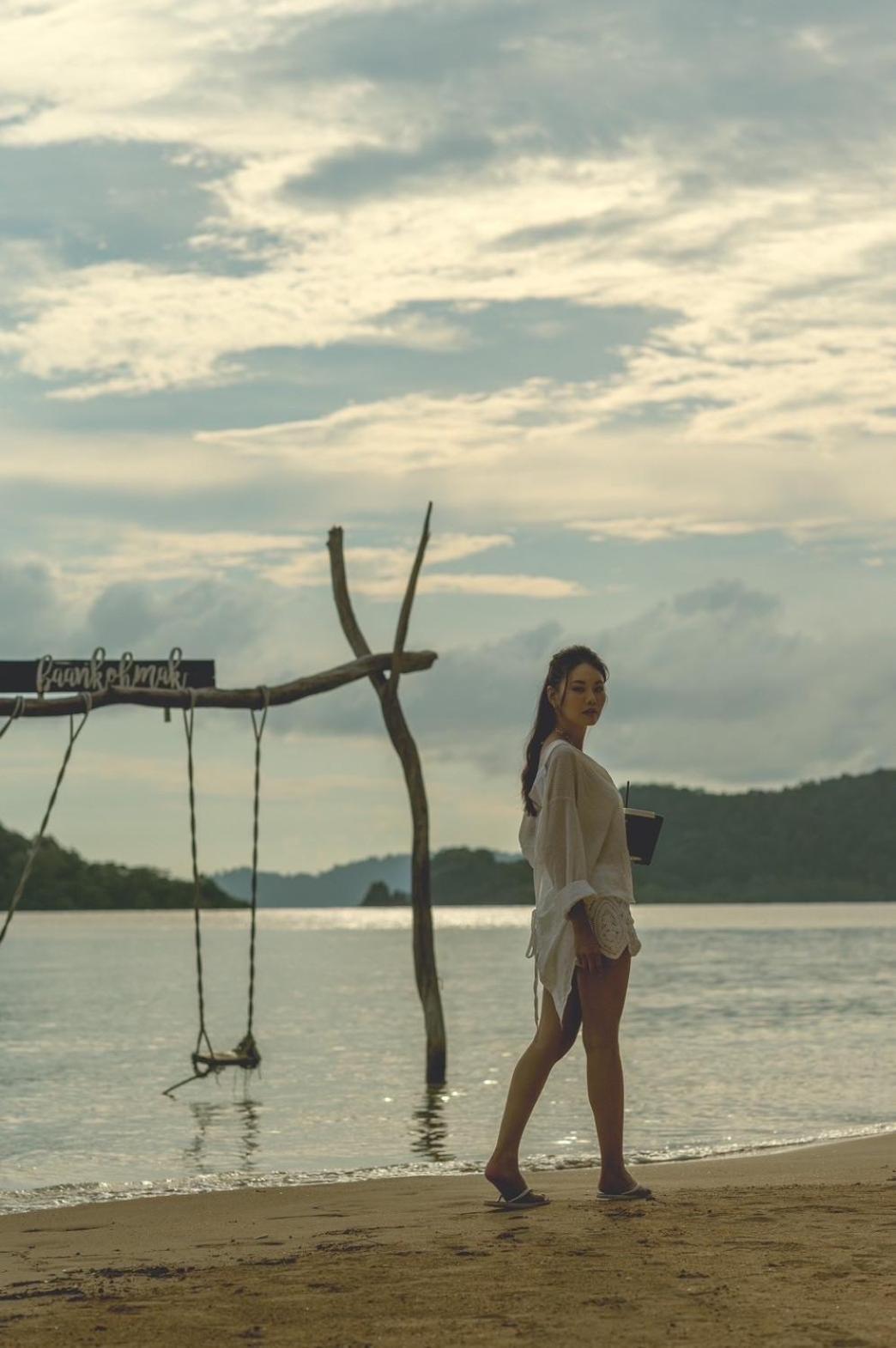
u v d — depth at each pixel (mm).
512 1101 5867
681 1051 18656
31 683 13703
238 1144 11188
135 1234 6230
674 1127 11320
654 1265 4414
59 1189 8172
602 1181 5906
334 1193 7367
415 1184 7605
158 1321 4000
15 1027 25359
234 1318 4004
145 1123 12578
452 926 143625
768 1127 11242
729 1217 5254
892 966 46719
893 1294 3936
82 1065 18547
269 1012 28750
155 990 37969
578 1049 18719
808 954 58000
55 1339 3859
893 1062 16938
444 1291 4191
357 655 18031
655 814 6047
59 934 108875
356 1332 3781
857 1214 5281
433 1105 13617
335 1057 19109
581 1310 3893
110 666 14164
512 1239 4980
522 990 36781
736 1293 4004
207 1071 14539
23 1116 13172
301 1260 4910
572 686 5867
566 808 5664
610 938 5680
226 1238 5914
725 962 50812
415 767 17250
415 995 34781
